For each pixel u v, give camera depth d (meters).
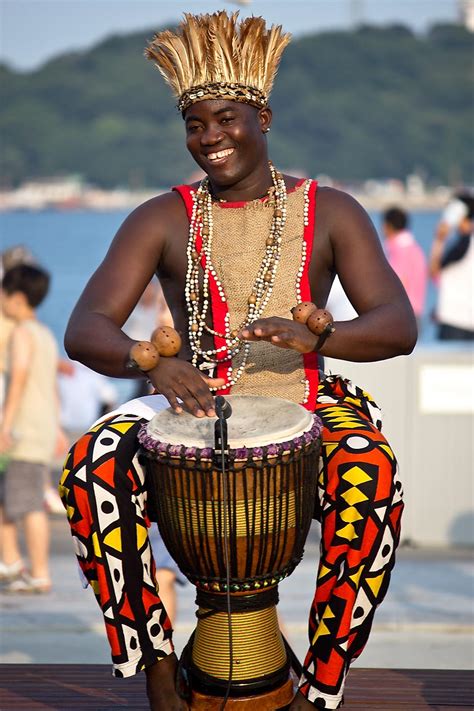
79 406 16.38
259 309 4.98
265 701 4.58
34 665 5.83
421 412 11.37
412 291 16.16
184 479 4.34
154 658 4.53
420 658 8.12
